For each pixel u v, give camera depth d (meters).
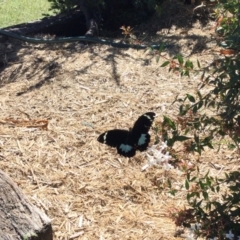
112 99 6.11
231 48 2.88
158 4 8.45
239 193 3.24
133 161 5.02
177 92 6.20
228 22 3.18
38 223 3.54
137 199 4.57
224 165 4.91
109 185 4.71
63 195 4.59
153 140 5.07
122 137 3.13
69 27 8.75
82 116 5.80
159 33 7.97
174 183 4.71
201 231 3.41
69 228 4.20
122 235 4.12
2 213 3.58
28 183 4.72
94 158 5.08
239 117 2.92
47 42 7.68
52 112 5.89
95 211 4.41
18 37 7.74
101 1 8.38
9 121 5.66
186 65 3.00
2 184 3.77
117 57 7.13
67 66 6.93
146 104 6.01
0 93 6.39
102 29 8.70
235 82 2.85
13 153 5.11
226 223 3.23
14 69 6.95
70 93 6.28
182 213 3.35
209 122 3.02
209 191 4.43
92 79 6.57
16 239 3.42
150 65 6.86
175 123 3.16
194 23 7.97
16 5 12.44
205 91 6.06
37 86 6.50
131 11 8.72
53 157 5.07
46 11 11.94
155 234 4.11
